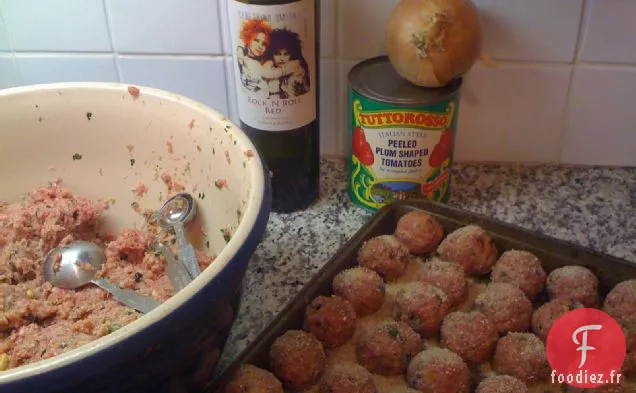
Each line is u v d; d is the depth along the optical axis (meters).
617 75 0.70
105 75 0.75
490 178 0.76
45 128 0.62
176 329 0.38
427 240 0.62
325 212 0.72
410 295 0.57
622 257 0.65
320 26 0.69
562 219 0.70
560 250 0.60
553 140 0.75
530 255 0.59
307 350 0.51
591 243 0.67
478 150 0.77
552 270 0.60
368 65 0.67
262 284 0.63
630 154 0.75
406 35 0.59
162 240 0.63
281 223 0.70
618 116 0.73
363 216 0.71
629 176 0.75
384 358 0.53
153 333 0.36
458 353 0.54
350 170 0.69
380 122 0.63
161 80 0.75
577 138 0.75
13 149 0.62
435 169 0.66
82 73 0.75
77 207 0.63
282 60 0.60
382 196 0.68
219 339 0.46
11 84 0.76
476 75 0.71
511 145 0.76
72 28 0.71
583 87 0.71
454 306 0.58
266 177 0.50
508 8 0.67
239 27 0.59
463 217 0.64
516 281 0.58
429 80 0.61
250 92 0.62
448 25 0.58
